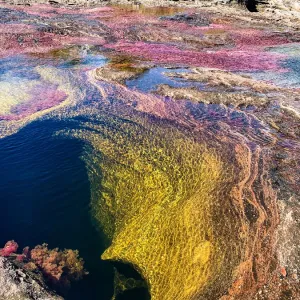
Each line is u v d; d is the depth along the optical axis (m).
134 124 19.77
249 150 16.86
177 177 15.00
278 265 10.68
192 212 12.77
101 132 19.11
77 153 17.44
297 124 19.61
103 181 15.47
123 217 13.34
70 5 55.47
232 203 13.09
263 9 52.28
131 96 23.36
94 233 12.79
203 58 31.80
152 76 26.92
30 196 14.60
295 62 31.08
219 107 21.73
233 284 10.19
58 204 14.19
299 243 11.28
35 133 19.08
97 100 22.88
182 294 10.09
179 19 46.84
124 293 10.46
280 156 16.38
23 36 37.41
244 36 39.75
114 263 11.47
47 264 11.05
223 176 14.80
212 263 10.84
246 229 11.91
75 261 11.46
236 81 25.72
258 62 30.98
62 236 12.60
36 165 16.47
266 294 9.89
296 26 44.47
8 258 11.07
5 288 9.37
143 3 57.22
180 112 21.09
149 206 13.56
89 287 10.64
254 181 14.41
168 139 18.08
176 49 34.66
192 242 11.56
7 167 16.30
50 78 26.61
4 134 18.92
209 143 17.56
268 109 21.41
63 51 33.47
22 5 53.91
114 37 38.53
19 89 24.45
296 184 14.28
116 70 27.92
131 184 15.01
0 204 14.10
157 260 11.27
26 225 13.08
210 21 46.41
